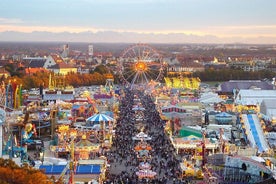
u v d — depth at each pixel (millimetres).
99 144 161000
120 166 154500
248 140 181125
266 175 131875
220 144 166000
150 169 145875
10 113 168625
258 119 193625
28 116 160500
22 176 89188
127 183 133750
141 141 179125
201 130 185250
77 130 180250
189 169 144000
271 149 171000
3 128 138750
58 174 121000
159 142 189125
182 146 172625
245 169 136500
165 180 137625
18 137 154500
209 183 130000
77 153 149250
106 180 134125
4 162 96312
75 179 122188
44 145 163125
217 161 145875
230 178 134625
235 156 142500
